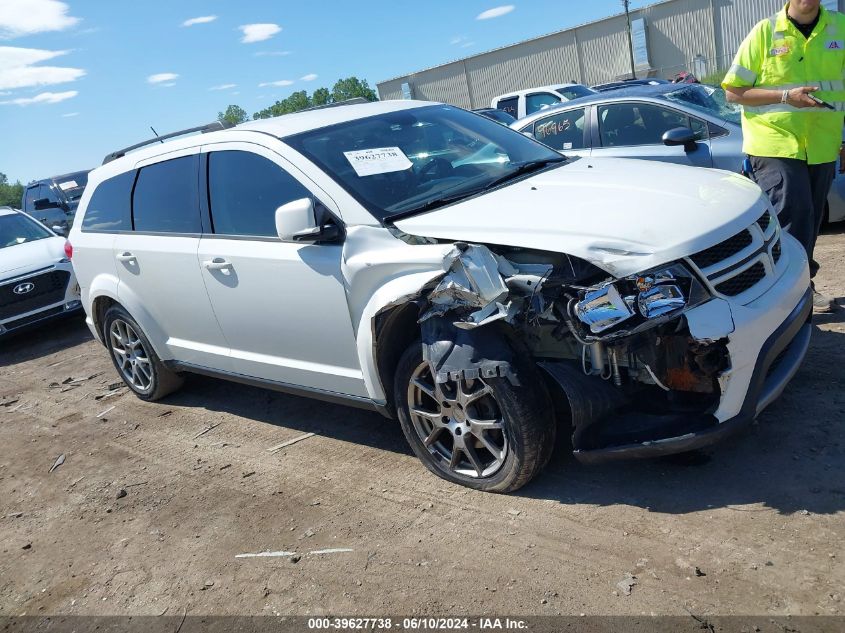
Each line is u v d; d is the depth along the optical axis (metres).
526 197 3.59
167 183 4.91
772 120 4.60
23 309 8.52
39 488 4.73
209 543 3.66
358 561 3.25
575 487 3.46
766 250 3.31
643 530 3.04
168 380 5.72
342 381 4.03
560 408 3.61
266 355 4.48
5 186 86.50
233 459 4.59
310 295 3.92
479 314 3.16
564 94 15.44
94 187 5.71
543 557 3.01
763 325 3.06
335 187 3.82
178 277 4.79
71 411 6.15
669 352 3.05
